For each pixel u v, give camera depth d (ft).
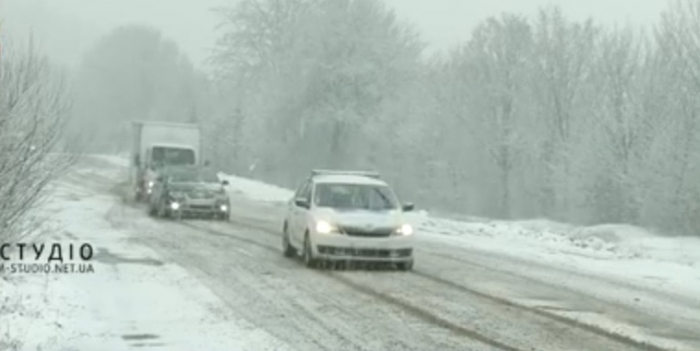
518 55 281.74
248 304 66.39
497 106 284.00
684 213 167.53
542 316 64.44
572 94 267.39
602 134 204.64
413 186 295.48
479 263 99.35
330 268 89.92
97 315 59.82
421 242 125.49
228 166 334.85
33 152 68.18
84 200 189.47
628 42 226.58
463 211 283.18
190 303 65.87
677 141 172.76
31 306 60.54
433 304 68.64
